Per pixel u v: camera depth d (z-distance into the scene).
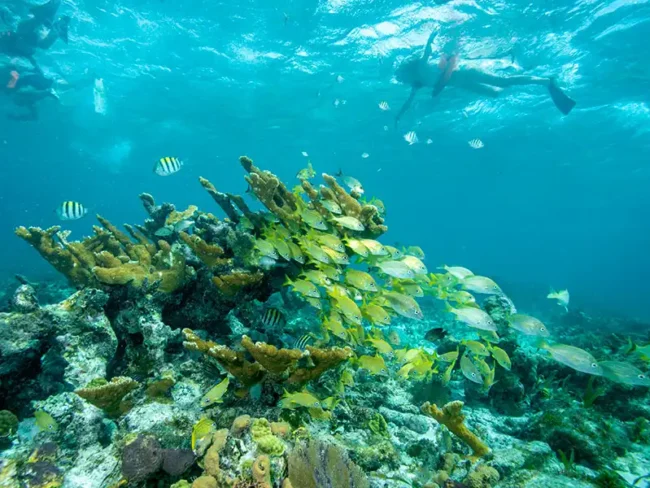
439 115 28.14
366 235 5.78
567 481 3.37
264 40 20.48
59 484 2.94
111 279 4.46
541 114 26.44
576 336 12.06
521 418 5.46
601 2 15.29
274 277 5.52
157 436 3.07
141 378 4.12
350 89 25.20
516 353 6.22
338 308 4.78
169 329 4.50
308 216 4.86
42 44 17.11
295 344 4.71
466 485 3.36
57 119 33.12
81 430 3.57
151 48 21.53
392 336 5.68
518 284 29.70
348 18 18.12
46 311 4.29
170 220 6.65
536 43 17.92
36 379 4.17
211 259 4.86
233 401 3.68
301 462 2.76
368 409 4.38
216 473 2.65
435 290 5.80
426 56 16.19
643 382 4.02
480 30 16.78
